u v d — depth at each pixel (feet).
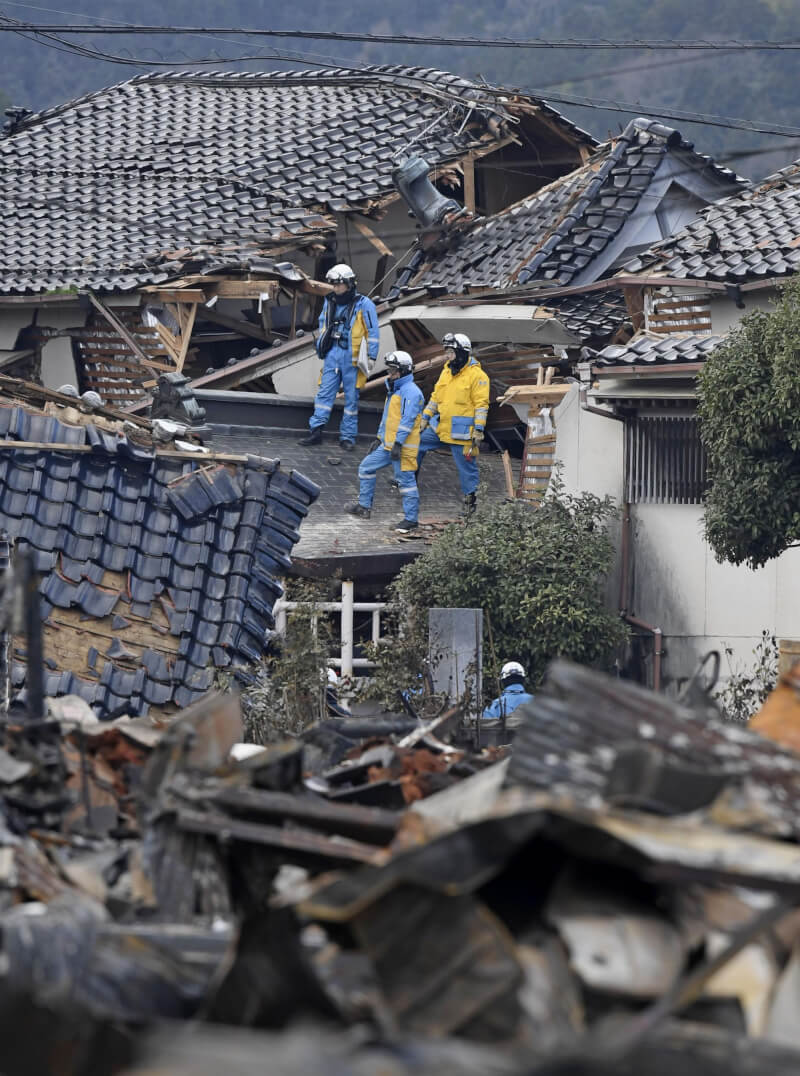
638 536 224.53
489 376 280.51
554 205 304.30
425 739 91.40
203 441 164.04
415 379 290.76
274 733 101.71
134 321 297.33
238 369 285.43
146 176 344.69
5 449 148.97
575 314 270.05
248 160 344.08
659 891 40.40
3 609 64.64
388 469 271.08
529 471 248.73
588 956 37.96
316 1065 30.94
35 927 40.73
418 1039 34.37
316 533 234.99
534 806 39.27
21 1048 34.01
